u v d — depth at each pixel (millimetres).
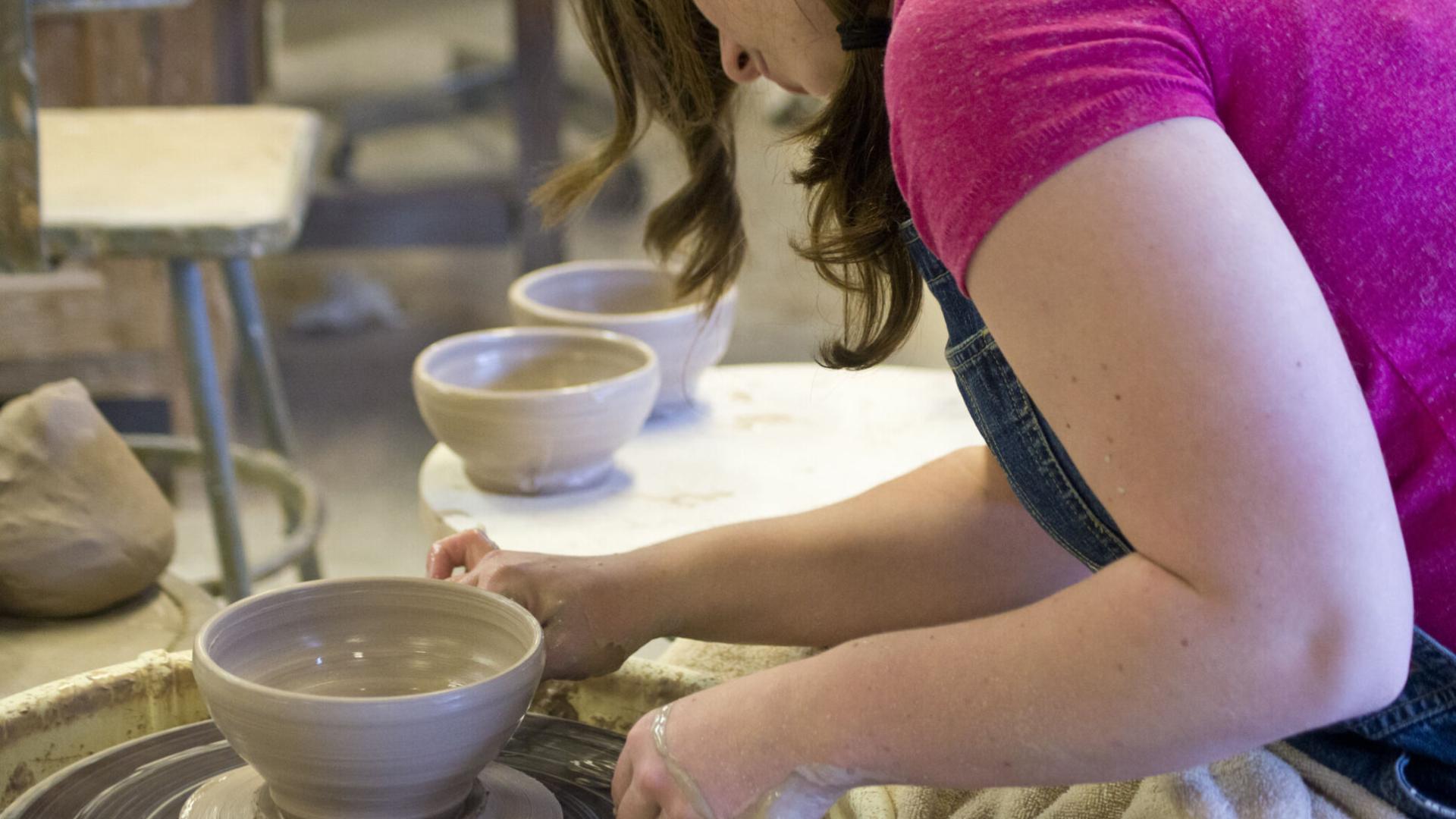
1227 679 672
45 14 2609
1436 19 764
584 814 923
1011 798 960
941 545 1078
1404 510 798
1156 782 875
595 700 1089
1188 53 692
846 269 958
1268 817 850
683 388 1640
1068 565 1089
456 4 6281
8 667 1225
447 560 1104
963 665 736
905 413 1677
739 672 1159
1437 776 875
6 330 2715
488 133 4867
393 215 3545
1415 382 769
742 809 778
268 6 4031
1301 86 723
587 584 1033
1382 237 748
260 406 2201
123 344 2814
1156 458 653
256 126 2312
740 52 929
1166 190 640
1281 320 642
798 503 1429
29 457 1294
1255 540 647
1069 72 657
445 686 911
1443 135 749
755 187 4184
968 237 675
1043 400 691
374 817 819
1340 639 660
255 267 4355
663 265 1284
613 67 1123
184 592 1394
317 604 918
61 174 1969
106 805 893
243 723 782
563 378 1559
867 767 756
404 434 3350
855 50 820
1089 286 648
